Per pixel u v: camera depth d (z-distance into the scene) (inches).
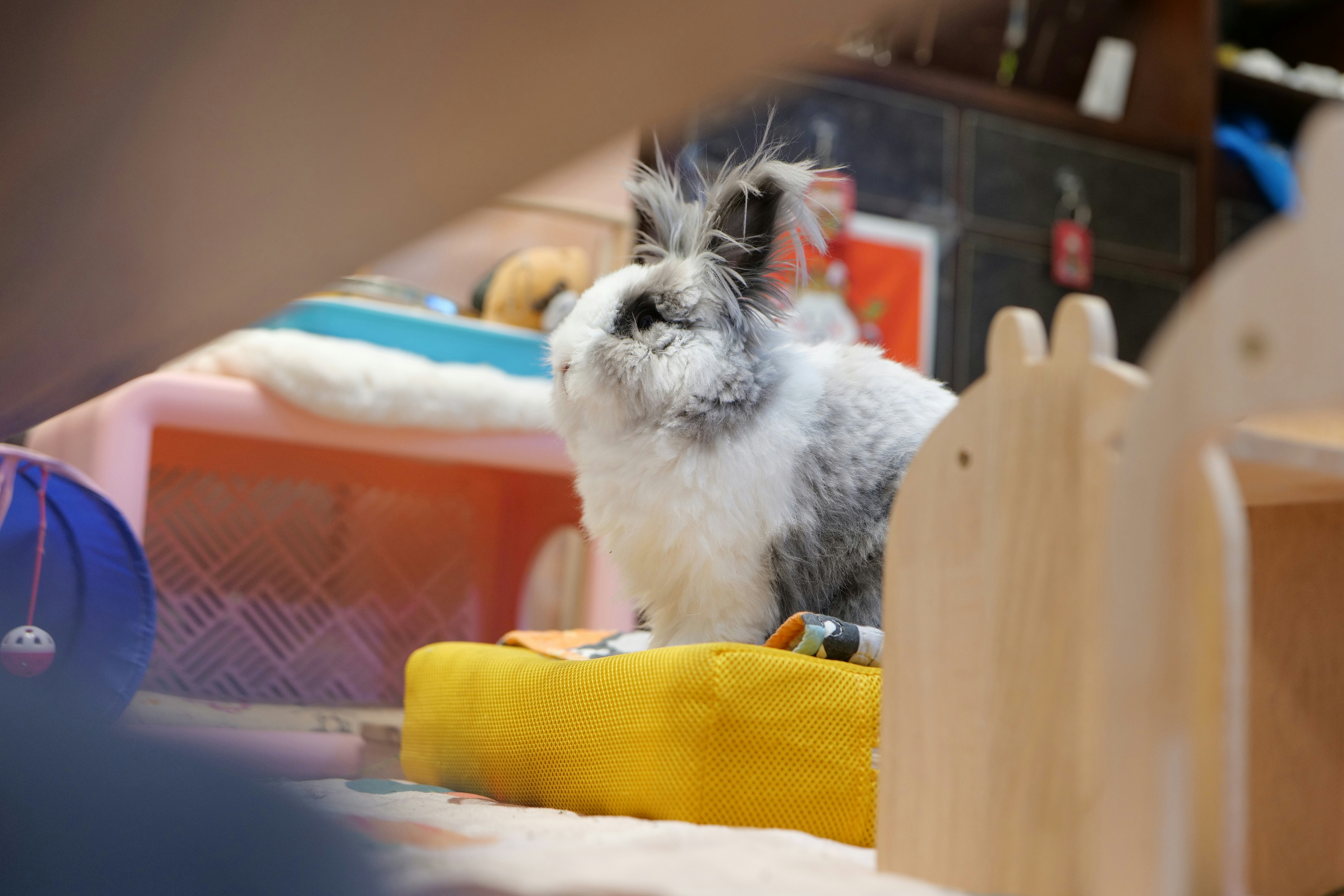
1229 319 28.0
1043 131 147.9
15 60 21.3
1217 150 159.5
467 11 15.7
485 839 42.8
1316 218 26.5
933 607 37.2
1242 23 178.9
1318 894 45.6
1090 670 30.7
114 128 21.9
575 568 115.5
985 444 35.7
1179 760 28.6
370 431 94.0
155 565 101.0
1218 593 28.3
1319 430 42.8
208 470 103.9
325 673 108.3
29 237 27.3
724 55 15.6
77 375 38.4
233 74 19.0
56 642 73.9
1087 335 32.3
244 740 79.3
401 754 79.7
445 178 20.5
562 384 67.9
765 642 63.6
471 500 117.6
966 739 35.3
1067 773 31.6
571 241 124.3
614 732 52.4
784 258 70.7
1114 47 166.9
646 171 78.8
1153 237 153.9
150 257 27.1
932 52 163.2
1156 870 28.1
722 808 48.0
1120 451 30.7
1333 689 46.1
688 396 62.7
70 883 43.1
